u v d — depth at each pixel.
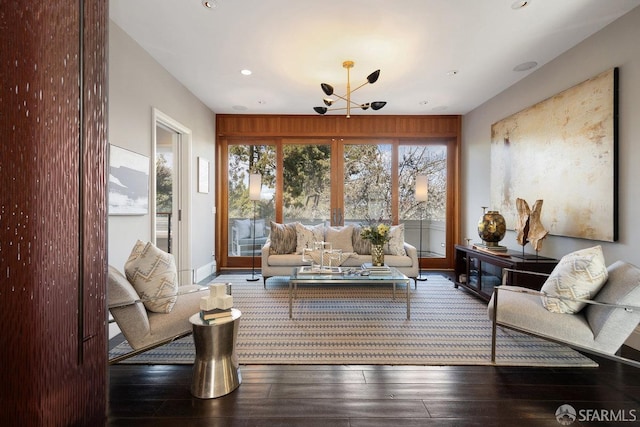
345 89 3.73
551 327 1.85
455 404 1.57
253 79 3.45
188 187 3.80
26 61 0.67
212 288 1.76
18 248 0.67
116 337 2.36
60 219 0.71
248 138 4.97
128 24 2.39
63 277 0.72
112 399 1.61
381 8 2.19
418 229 4.99
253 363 1.97
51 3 0.69
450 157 4.96
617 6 2.16
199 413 1.50
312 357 2.05
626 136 2.25
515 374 1.86
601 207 2.42
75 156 0.73
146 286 1.88
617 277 1.77
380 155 4.97
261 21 2.35
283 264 3.83
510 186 3.58
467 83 3.54
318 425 1.41
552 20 2.33
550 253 2.99
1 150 0.65
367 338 2.34
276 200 4.96
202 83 3.57
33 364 0.68
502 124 3.74
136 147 2.66
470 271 3.52
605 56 2.41
